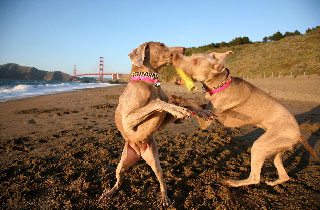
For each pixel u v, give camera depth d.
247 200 3.56
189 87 3.35
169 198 3.55
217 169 4.55
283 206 3.40
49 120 8.65
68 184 3.92
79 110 10.83
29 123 8.19
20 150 5.46
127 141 3.65
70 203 3.35
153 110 2.89
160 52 3.35
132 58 3.22
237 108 3.86
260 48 45.59
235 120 4.06
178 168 4.56
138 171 4.41
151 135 3.43
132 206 3.35
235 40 60.28
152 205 3.38
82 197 3.55
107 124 8.01
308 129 7.29
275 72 30.66
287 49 38.75
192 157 5.12
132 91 3.16
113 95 18.00
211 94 3.78
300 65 29.44
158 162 3.49
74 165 4.64
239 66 39.03
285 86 18.11
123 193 3.65
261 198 3.61
